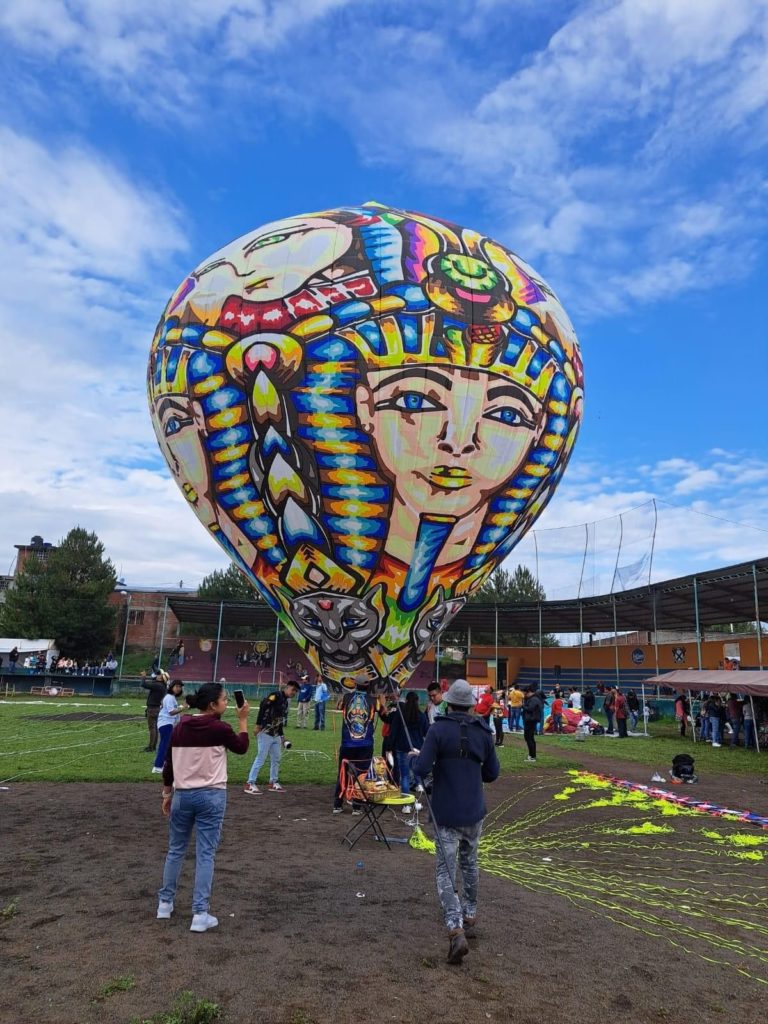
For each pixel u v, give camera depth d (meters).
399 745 9.45
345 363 8.98
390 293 9.16
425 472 9.20
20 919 4.75
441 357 9.12
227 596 53.88
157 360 10.45
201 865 4.62
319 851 6.89
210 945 4.33
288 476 9.29
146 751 13.82
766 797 11.78
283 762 13.50
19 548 56.44
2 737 16.36
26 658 43.38
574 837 8.23
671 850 7.72
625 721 23.36
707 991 4.06
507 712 26.33
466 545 9.76
